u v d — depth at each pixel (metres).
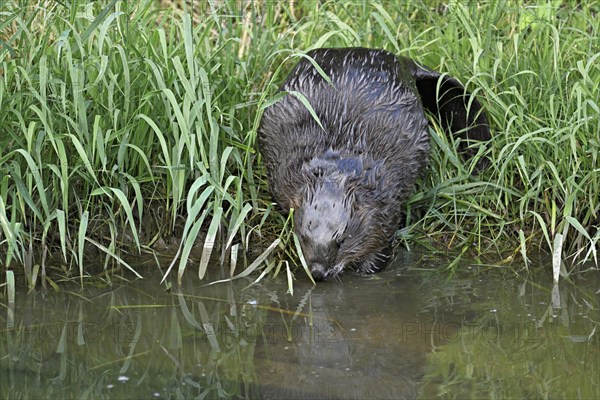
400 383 7.81
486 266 10.43
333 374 7.96
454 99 11.59
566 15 12.80
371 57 10.96
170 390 7.73
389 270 10.37
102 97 10.59
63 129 10.40
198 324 8.98
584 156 10.76
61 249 10.35
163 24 12.31
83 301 9.48
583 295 9.68
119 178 10.45
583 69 10.83
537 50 11.96
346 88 10.55
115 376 7.96
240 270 10.26
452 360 8.20
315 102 10.52
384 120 10.38
